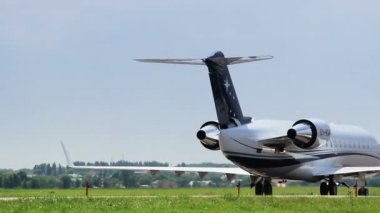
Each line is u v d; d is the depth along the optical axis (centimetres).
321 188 7738
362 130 8781
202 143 7081
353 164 8444
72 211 4191
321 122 6956
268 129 7056
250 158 6969
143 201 5016
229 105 6931
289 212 4391
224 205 4772
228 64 6850
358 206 4906
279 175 7306
